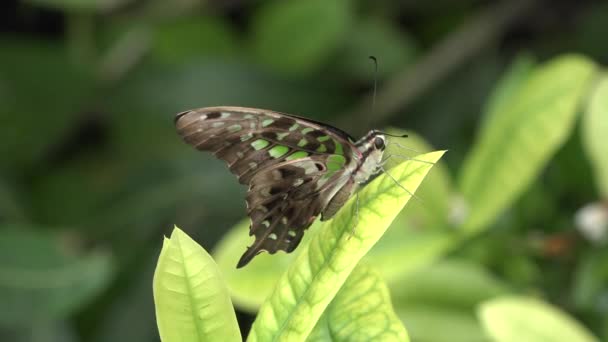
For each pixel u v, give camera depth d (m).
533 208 1.30
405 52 1.56
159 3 1.53
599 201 1.29
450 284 1.27
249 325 1.39
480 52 1.56
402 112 1.56
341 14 1.44
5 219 1.41
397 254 1.25
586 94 1.29
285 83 1.55
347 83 1.58
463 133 1.41
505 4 1.55
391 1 1.61
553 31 1.60
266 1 1.55
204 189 1.50
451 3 1.62
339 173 1.23
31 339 1.37
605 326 1.28
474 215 1.25
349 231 1.17
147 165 1.53
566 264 1.29
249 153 1.22
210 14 1.58
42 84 1.50
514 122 1.25
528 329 1.23
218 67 1.54
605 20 1.50
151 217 1.48
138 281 1.41
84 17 1.52
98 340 1.39
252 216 1.22
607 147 1.27
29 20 1.69
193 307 1.16
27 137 1.48
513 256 1.29
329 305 1.17
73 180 1.53
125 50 1.55
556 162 1.31
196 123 1.21
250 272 1.24
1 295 1.33
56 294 1.33
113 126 1.57
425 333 1.26
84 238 1.46
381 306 1.17
